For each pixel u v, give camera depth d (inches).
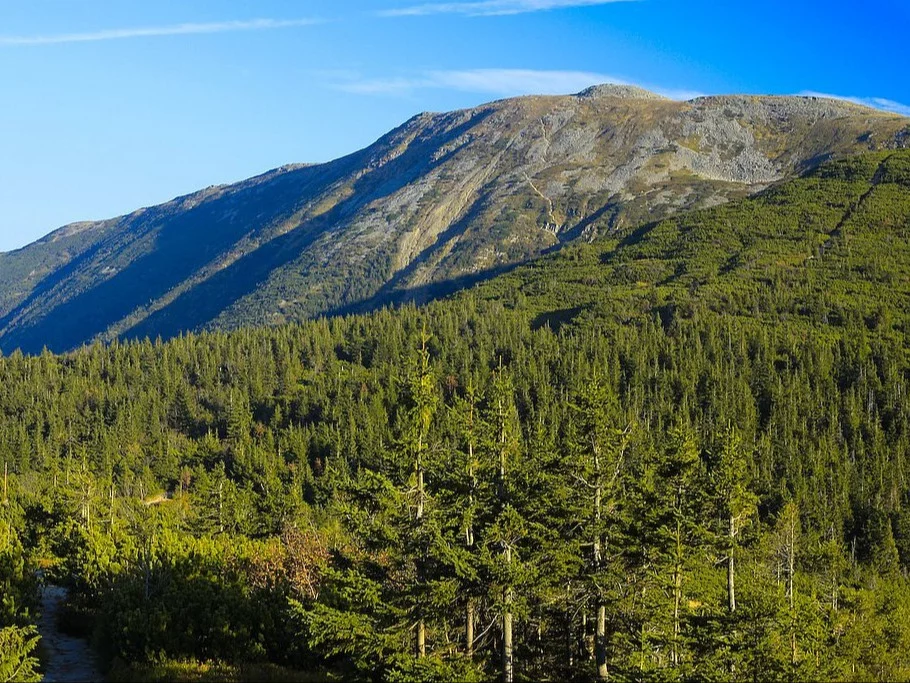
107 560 1653.5
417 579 1142.3
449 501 1204.5
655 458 1518.2
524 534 1126.4
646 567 1220.5
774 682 1194.6
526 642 1246.9
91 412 5708.7
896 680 1738.4
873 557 3432.6
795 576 1863.9
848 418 4379.9
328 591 1349.7
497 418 1239.5
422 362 1224.2
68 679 1191.6
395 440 1198.9
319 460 4517.7
